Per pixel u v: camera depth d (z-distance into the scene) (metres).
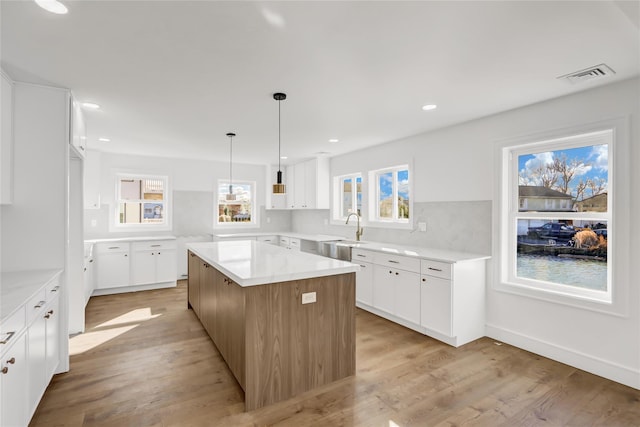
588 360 2.56
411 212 4.18
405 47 1.94
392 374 2.51
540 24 1.69
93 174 4.85
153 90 2.60
